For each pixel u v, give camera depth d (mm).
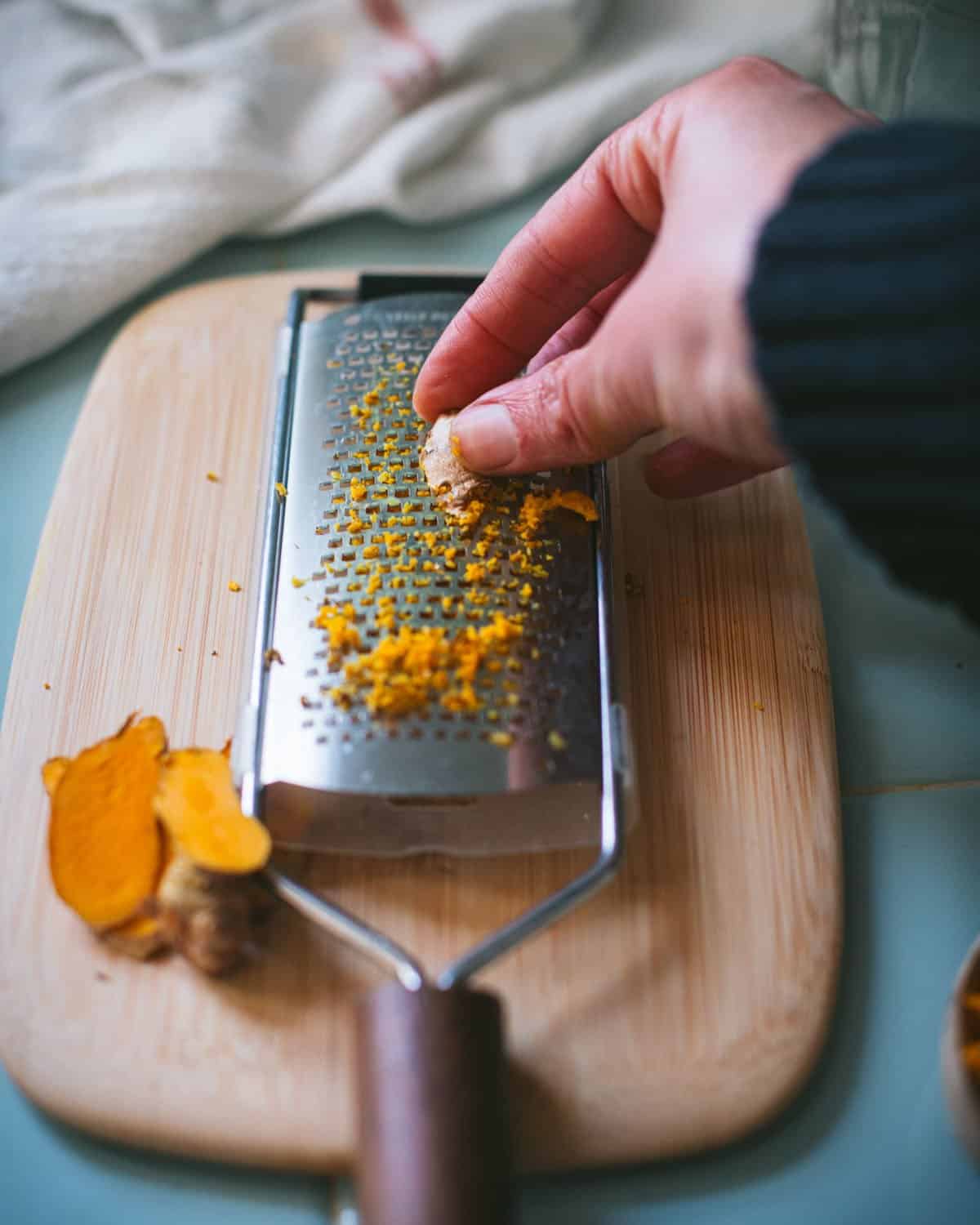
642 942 268
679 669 302
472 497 287
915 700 312
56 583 308
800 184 217
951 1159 255
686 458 315
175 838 261
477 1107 227
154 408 338
